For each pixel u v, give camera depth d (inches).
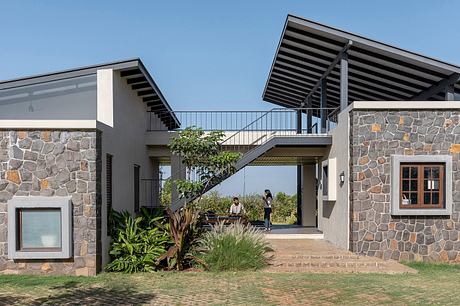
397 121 423.5
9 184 358.9
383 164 422.3
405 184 422.0
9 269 358.6
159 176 745.0
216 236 397.7
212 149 470.3
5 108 443.2
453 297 285.6
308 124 677.3
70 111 441.7
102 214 375.2
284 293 298.2
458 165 422.0
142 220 433.4
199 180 472.4
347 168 440.5
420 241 418.9
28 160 359.9
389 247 418.6
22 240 358.9
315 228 642.8
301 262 390.6
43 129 360.8
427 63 469.1
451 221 420.2
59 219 359.3
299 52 550.9
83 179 361.1
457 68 468.4
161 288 314.2
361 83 607.5
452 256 417.4
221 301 277.9
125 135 481.4
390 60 501.0
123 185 467.2
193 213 414.9
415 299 281.1
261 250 394.3
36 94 443.5
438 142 421.7
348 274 362.3
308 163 697.0
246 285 322.3
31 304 274.5
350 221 428.8
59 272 358.3
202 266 382.6
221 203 851.4
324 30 463.8
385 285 320.5
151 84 506.9
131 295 294.7
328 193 493.7
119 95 459.5
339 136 477.7
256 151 514.9
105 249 380.8
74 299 285.3
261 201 890.7
